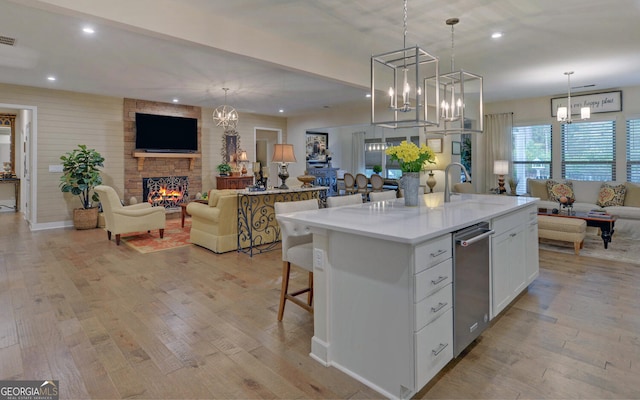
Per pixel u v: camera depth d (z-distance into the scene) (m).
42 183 6.52
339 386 1.93
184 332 2.53
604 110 6.66
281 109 9.06
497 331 2.51
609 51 4.48
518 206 2.90
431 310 1.85
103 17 2.72
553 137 7.28
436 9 3.27
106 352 2.26
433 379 1.97
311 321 2.70
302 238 2.81
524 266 3.10
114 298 3.17
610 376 1.96
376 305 1.89
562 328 2.54
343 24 3.61
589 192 6.24
